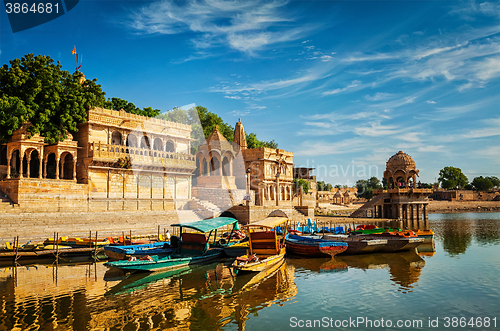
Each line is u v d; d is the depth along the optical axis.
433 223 66.06
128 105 51.50
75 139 40.09
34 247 27.44
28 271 23.39
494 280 20.41
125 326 13.88
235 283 20.45
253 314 15.27
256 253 25.38
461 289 18.62
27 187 32.72
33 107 35.59
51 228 31.11
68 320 14.44
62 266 24.94
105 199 37.47
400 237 31.61
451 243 36.09
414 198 70.75
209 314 15.29
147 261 22.20
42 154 35.31
